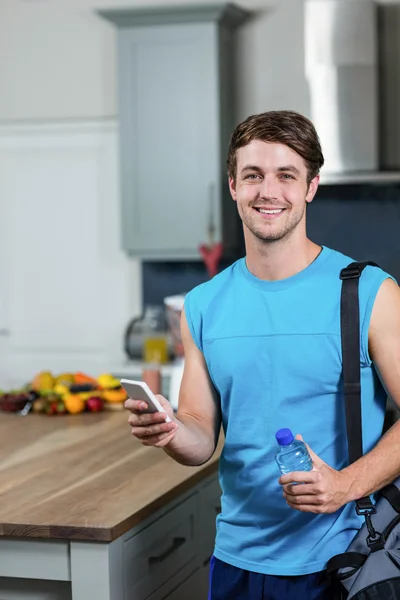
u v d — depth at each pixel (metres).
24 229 6.24
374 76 5.26
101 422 3.47
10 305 6.28
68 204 6.16
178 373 3.98
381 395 2.12
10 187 6.23
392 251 5.75
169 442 2.09
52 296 6.21
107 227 6.11
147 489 2.49
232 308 2.12
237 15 5.63
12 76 6.18
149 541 2.43
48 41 6.11
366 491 1.92
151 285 6.07
